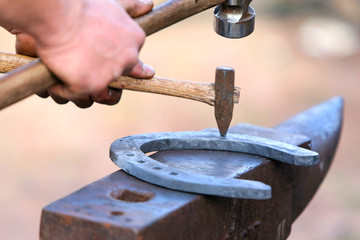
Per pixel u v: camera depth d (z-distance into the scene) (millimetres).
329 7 15953
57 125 9766
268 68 12531
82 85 1695
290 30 14906
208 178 1902
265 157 2303
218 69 2291
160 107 10461
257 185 1844
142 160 2055
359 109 10734
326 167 2941
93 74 1688
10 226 7043
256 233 2264
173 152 2330
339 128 3145
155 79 2270
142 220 1651
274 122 10062
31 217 7273
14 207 7438
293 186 2537
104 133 9492
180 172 1956
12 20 1590
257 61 12891
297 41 14164
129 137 2324
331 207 7551
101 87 1717
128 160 2045
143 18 2109
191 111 10312
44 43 1642
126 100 10766
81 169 8422
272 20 15711
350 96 11258
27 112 10266
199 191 1856
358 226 7016
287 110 10570
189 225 1819
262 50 13547
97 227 1635
